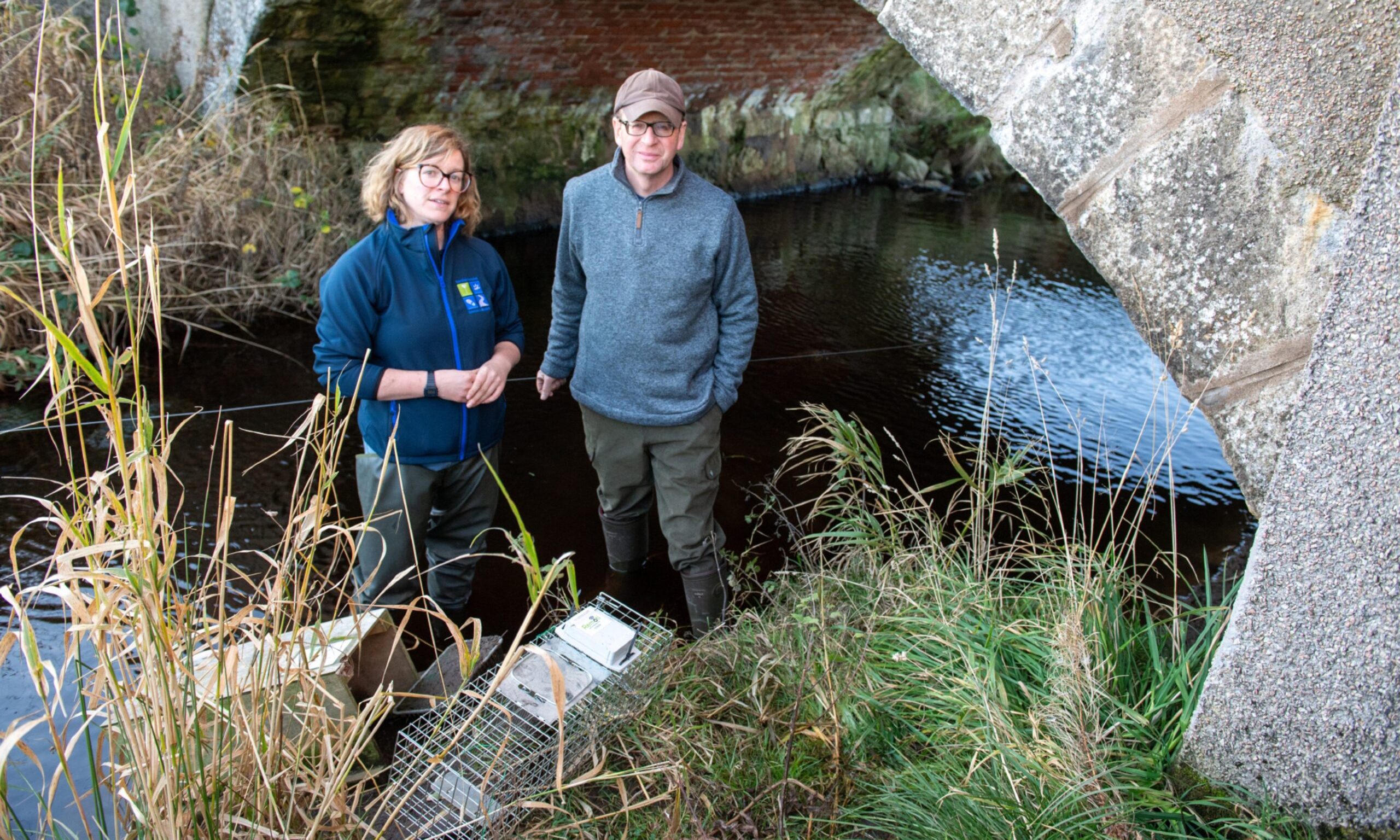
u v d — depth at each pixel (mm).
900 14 2584
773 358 5637
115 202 1578
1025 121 2404
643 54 8188
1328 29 1889
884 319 6430
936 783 2047
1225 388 2197
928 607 2559
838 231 8898
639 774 1994
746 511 3887
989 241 8695
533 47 7344
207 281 5445
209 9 5934
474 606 3199
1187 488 4238
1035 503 4066
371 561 2814
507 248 7797
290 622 2414
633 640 2441
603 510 3279
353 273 2596
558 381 3246
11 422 4180
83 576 1594
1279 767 1865
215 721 1826
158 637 1688
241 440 4164
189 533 3465
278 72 6168
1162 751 2045
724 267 2779
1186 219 2172
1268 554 1782
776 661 2408
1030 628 2447
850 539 2939
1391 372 1567
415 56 6703
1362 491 1636
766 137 10352
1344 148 1921
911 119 11750
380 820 2066
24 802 2105
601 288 2801
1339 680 1735
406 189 2598
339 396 2045
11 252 4645
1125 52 2180
